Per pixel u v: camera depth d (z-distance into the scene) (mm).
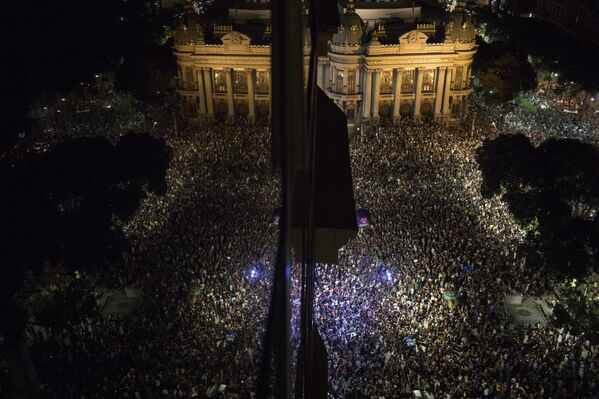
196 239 56594
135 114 96375
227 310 45000
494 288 48438
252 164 75062
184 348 40656
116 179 52250
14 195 39531
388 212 62500
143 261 52625
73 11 93062
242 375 37375
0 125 51969
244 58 93875
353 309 44844
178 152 79000
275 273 5531
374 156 78375
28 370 36281
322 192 12320
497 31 125812
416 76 95562
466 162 76125
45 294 43219
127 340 41844
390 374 37625
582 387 36531
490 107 99500
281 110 5473
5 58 55031
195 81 96375
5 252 36625
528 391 36062
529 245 49125
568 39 111625
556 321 42406
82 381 37281
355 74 95125
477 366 38500
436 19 115000
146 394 35469
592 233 45062
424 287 47750
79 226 43406
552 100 101688
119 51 103875
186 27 93125
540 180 54906
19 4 71562
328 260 12336
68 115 94500
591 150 56469
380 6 105750
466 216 61875
